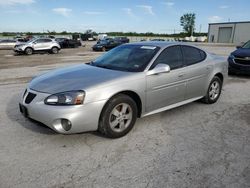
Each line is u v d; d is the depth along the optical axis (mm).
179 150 3561
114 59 4680
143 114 4223
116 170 3064
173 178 2910
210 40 66375
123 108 3885
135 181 2852
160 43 4852
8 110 5172
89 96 3494
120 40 31391
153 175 2967
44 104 3518
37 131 4117
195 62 5117
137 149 3582
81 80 3775
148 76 4102
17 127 4273
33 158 3314
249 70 8656
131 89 3883
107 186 2762
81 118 3463
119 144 3727
